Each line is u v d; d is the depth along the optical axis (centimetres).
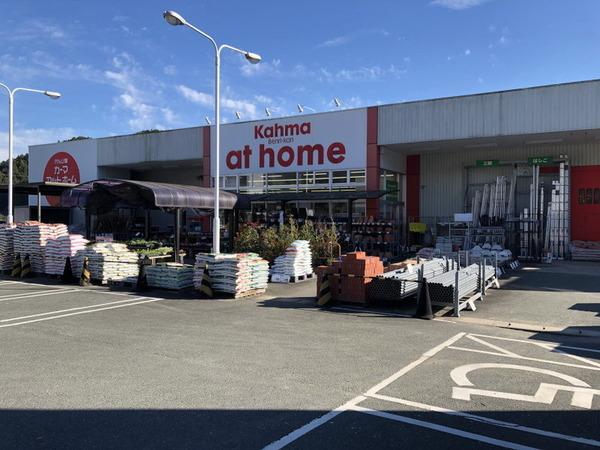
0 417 486
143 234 3011
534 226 2342
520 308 1129
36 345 770
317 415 495
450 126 2289
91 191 2089
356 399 541
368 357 713
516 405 529
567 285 1490
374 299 1150
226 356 711
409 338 835
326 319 991
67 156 3488
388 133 2422
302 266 1570
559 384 601
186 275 1382
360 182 2488
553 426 476
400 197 2792
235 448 423
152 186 1752
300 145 2647
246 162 2809
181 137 3030
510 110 2169
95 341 798
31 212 3572
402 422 480
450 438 446
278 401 532
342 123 2536
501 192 2520
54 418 484
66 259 1532
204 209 2089
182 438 441
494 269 1474
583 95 2038
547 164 2422
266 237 1795
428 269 1235
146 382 593
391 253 2355
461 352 748
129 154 3225
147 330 883
